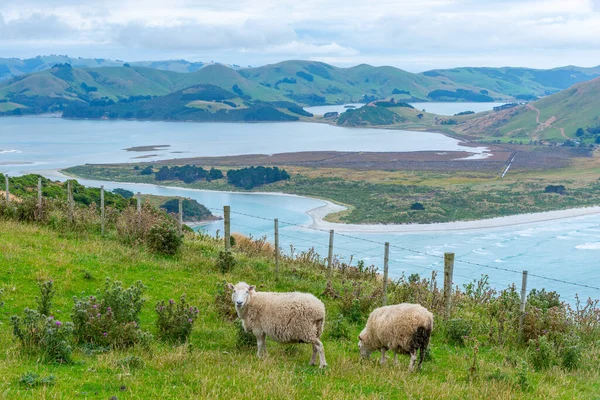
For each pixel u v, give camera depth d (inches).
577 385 508.7
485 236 4274.1
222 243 1067.9
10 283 655.8
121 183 7421.3
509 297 788.6
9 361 424.5
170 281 754.2
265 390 401.1
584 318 747.4
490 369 525.7
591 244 3976.4
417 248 3762.3
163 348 515.5
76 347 486.9
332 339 625.3
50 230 951.0
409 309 516.4
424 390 436.8
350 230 4409.5
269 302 520.1
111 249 869.2
